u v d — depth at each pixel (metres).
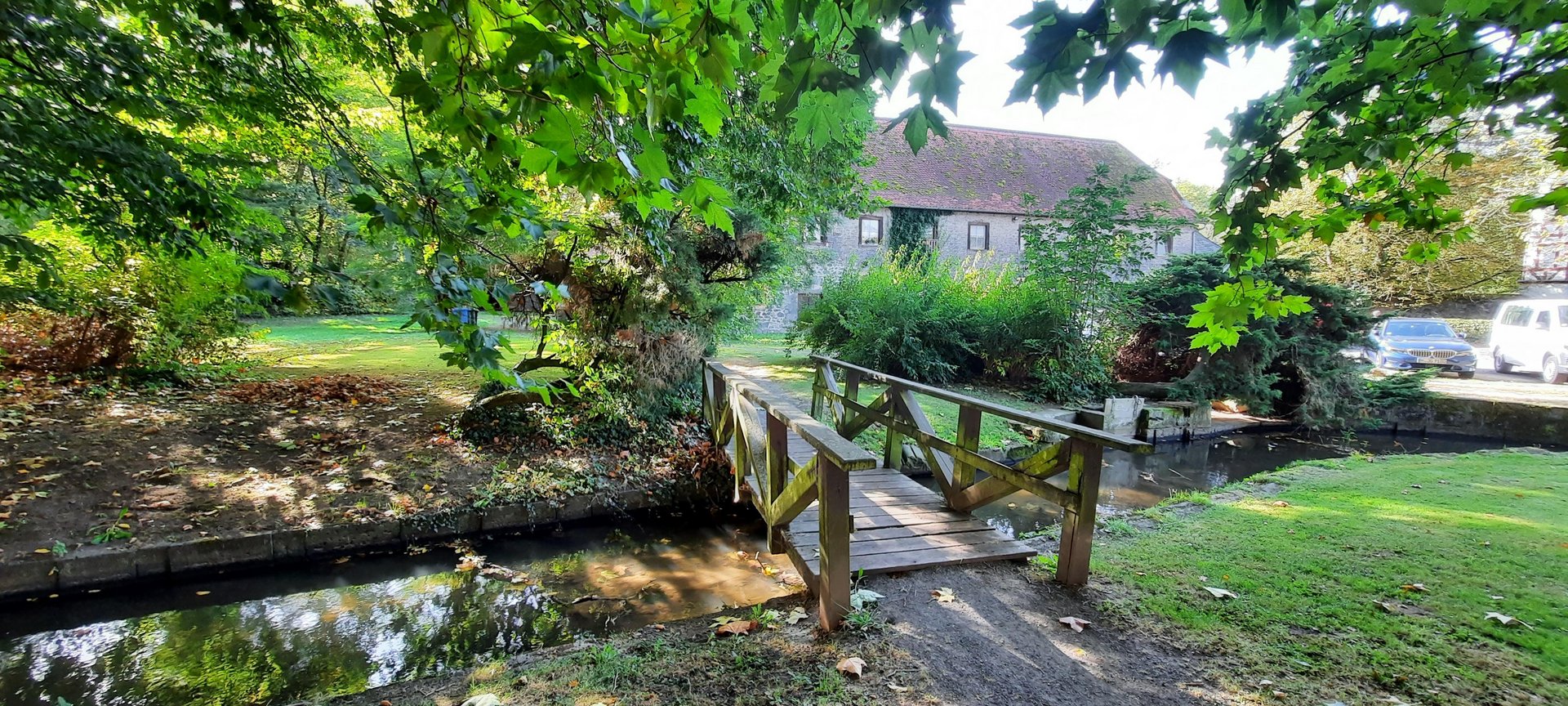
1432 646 2.52
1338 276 17.20
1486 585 3.10
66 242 6.33
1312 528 4.04
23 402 5.93
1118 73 1.44
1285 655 2.48
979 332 10.67
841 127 1.88
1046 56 1.45
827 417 7.25
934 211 18.98
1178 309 10.27
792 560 3.35
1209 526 4.08
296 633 3.50
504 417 6.21
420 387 8.12
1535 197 2.66
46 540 3.98
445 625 3.60
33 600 3.74
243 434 5.84
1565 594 2.99
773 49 1.71
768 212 6.43
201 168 3.82
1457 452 8.22
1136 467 7.50
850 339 11.14
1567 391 10.71
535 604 3.86
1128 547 3.68
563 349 6.00
